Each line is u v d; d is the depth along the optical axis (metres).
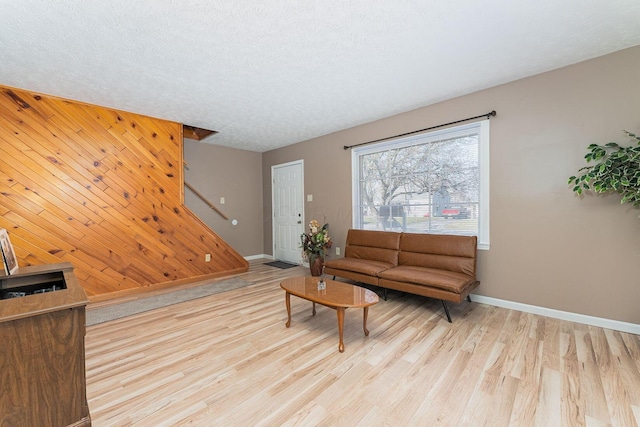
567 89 2.49
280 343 2.19
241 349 2.10
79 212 3.14
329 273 3.62
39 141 2.92
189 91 2.90
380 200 3.99
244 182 5.75
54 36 1.94
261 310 2.91
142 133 3.60
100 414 1.43
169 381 1.71
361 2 1.66
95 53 2.17
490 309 2.86
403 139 3.62
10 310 1.10
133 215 3.52
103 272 3.28
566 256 2.54
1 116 2.73
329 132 4.50
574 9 1.76
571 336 2.23
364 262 3.48
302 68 2.46
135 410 1.46
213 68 2.43
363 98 3.15
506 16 1.82
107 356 2.00
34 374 1.14
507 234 2.85
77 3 1.61
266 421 1.39
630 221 2.26
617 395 1.55
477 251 3.05
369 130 3.99
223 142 5.14
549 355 1.96
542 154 2.63
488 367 1.83
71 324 1.21
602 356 1.93
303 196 5.05
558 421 1.37
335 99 3.17
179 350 2.08
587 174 2.21
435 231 3.44
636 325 2.24
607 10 1.77
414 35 2.01
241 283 3.96
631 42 2.15
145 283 3.60
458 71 2.56
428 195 3.49
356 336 2.30
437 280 2.62
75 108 3.12
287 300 2.48
